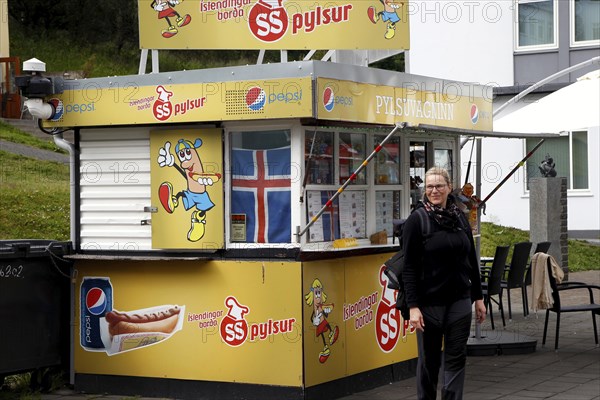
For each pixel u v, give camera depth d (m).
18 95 23.00
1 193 15.56
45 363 8.41
